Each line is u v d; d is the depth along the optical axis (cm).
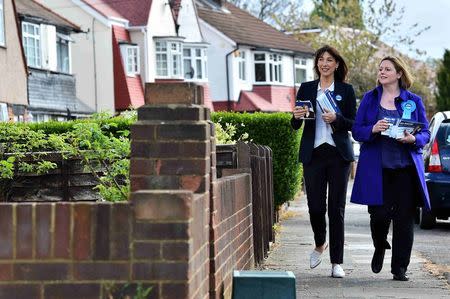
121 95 6544
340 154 1404
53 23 5925
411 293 1257
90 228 702
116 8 6862
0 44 5003
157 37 6869
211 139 870
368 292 1263
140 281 698
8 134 1461
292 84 8762
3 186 1428
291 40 8875
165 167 808
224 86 7969
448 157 2347
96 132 1261
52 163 1410
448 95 8438
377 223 1371
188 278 697
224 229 987
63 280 702
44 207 703
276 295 926
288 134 2730
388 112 1373
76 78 6631
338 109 1417
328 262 1596
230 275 1045
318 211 1433
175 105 811
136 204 698
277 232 2233
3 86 5038
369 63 9056
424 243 2033
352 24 9431
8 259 702
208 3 8356
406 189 1362
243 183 1246
